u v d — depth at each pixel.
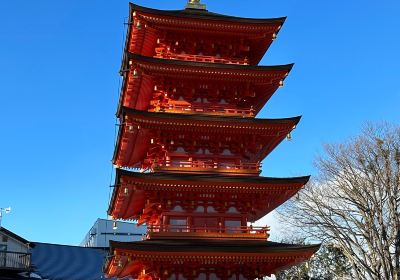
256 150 32.03
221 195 29.05
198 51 34.59
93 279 52.84
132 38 34.09
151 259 25.67
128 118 28.64
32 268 51.25
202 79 31.84
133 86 32.44
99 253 57.84
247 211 29.58
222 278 27.44
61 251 56.78
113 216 35.66
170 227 28.17
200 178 27.83
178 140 30.56
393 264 44.25
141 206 32.34
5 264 49.88
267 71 31.91
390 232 43.38
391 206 42.12
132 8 31.59
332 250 57.03
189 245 26.23
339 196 43.75
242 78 32.06
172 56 33.66
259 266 27.62
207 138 30.77
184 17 32.41
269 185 28.62
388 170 42.47
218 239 27.95
